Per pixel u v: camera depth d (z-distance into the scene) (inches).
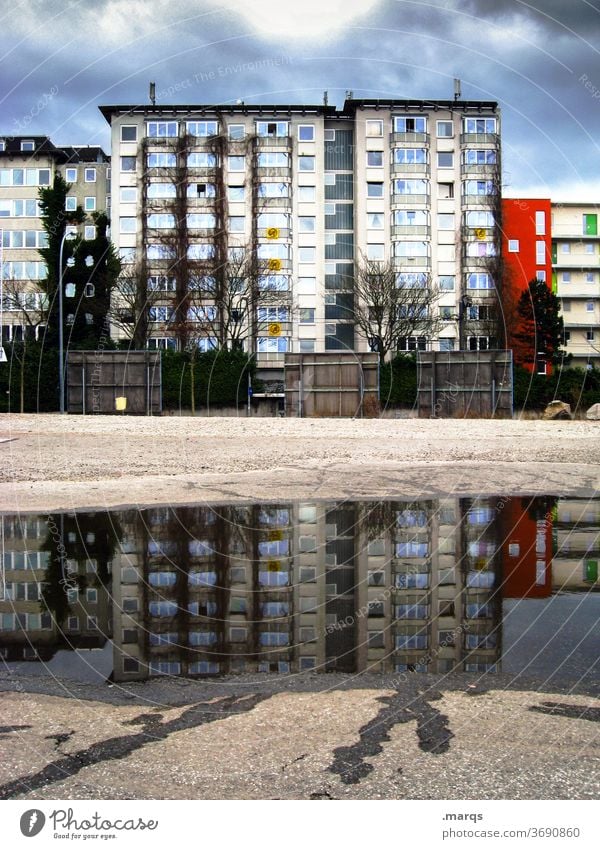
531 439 935.7
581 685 205.2
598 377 2058.3
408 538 396.8
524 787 155.9
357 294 2217.0
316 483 587.8
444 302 2385.6
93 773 162.4
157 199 2336.4
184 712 190.7
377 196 2415.1
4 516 447.2
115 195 2364.7
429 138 2399.1
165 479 605.3
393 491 548.4
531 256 2701.8
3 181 2603.3
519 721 183.8
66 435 946.1
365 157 2409.0
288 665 221.5
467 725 181.0
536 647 235.6
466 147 2400.3
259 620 265.7
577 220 3186.5
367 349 2300.7
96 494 528.4
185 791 156.1
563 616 266.7
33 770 164.1
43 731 180.1
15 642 243.3
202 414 2063.2
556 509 477.4
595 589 300.8
